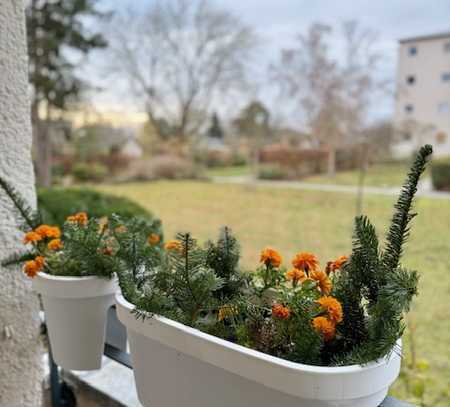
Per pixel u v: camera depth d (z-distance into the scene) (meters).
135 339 0.58
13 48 0.80
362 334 0.47
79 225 0.75
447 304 1.59
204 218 4.05
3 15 0.78
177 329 0.51
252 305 0.57
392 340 0.41
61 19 5.82
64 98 5.92
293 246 2.87
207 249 0.65
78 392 0.93
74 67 6.09
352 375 0.39
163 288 0.60
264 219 3.88
